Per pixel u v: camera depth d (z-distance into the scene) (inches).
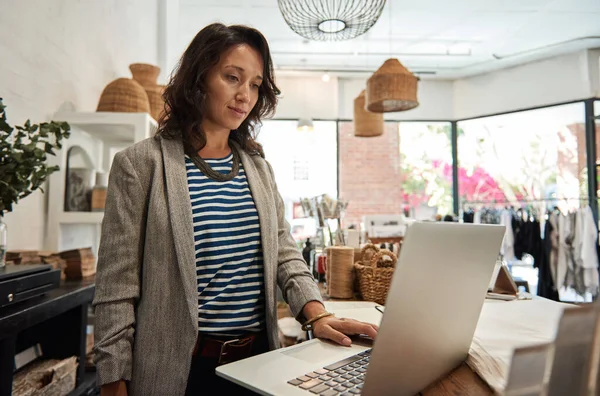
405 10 187.9
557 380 13.6
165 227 35.0
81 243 99.9
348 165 269.9
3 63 66.6
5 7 66.9
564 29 206.4
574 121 233.9
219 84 38.5
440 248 22.4
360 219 267.3
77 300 61.6
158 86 104.0
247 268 38.5
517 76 251.9
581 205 208.7
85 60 97.7
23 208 73.5
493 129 263.0
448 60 244.4
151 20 155.6
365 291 57.7
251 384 25.2
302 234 262.7
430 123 277.3
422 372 24.5
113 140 105.3
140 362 33.7
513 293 55.9
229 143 43.9
